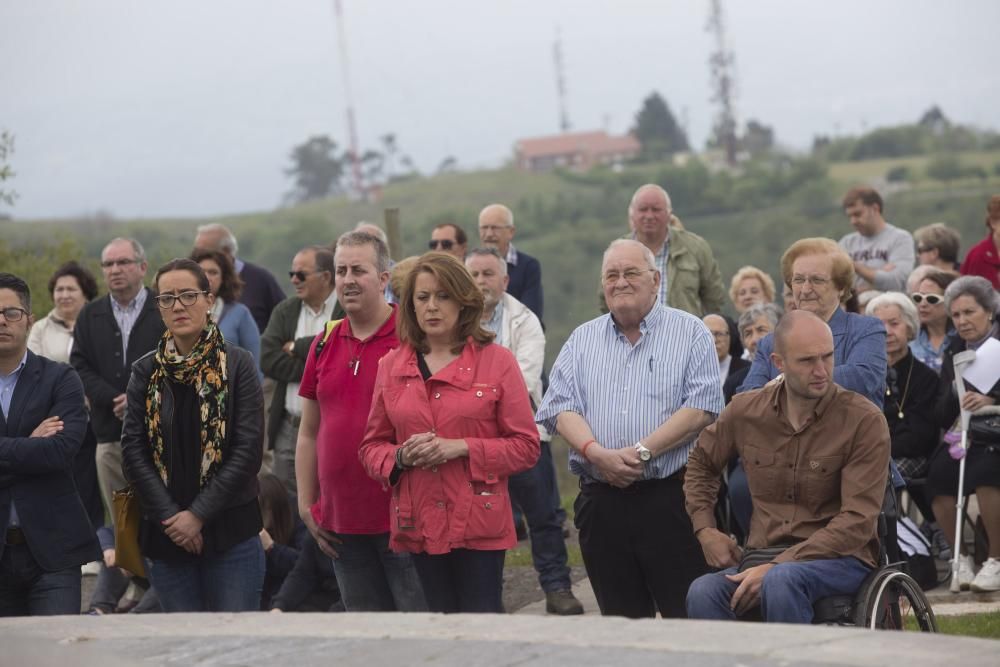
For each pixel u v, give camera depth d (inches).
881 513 291.7
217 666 214.8
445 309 301.3
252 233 4131.4
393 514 300.7
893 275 542.9
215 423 319.6
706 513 302.2
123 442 325.1
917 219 3085.6
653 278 325.1
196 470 319.9
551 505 414.3
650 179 3732.8
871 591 273.0
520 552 506.6
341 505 317.1
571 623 224.8
